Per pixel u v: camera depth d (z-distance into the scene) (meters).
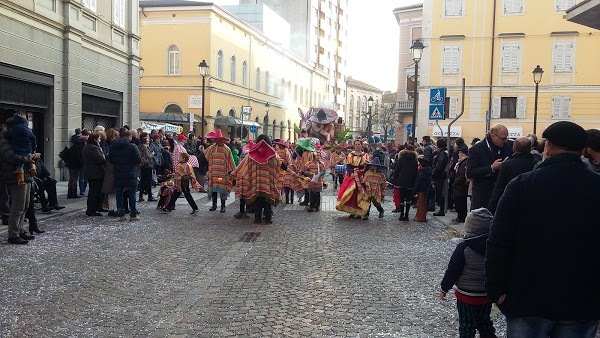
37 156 9.70
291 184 15.94
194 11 42.75
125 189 13.56
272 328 5.57
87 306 6.21
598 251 3.30
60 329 5.48
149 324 5.65
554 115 38.66
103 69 23.31
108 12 23.69
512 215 3.41
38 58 18.30
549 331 3.39
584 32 37.78
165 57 43.47
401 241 10.55
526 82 38.88
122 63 25.38
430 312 6.20
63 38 19.94
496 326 5.74
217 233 11.05
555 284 3.26
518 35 38.72
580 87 38.09
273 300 6.53
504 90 39.25
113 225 11.73
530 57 38.78
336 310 6.20
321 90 85.75
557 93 38.53
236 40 49.12
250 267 8.16
